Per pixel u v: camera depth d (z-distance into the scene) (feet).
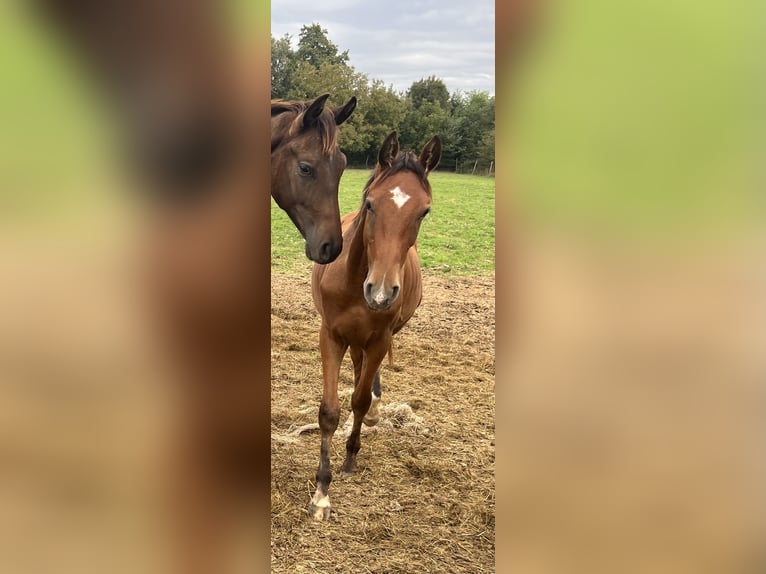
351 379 14.23
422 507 9.02
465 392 13.64
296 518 8.50
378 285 7.55
